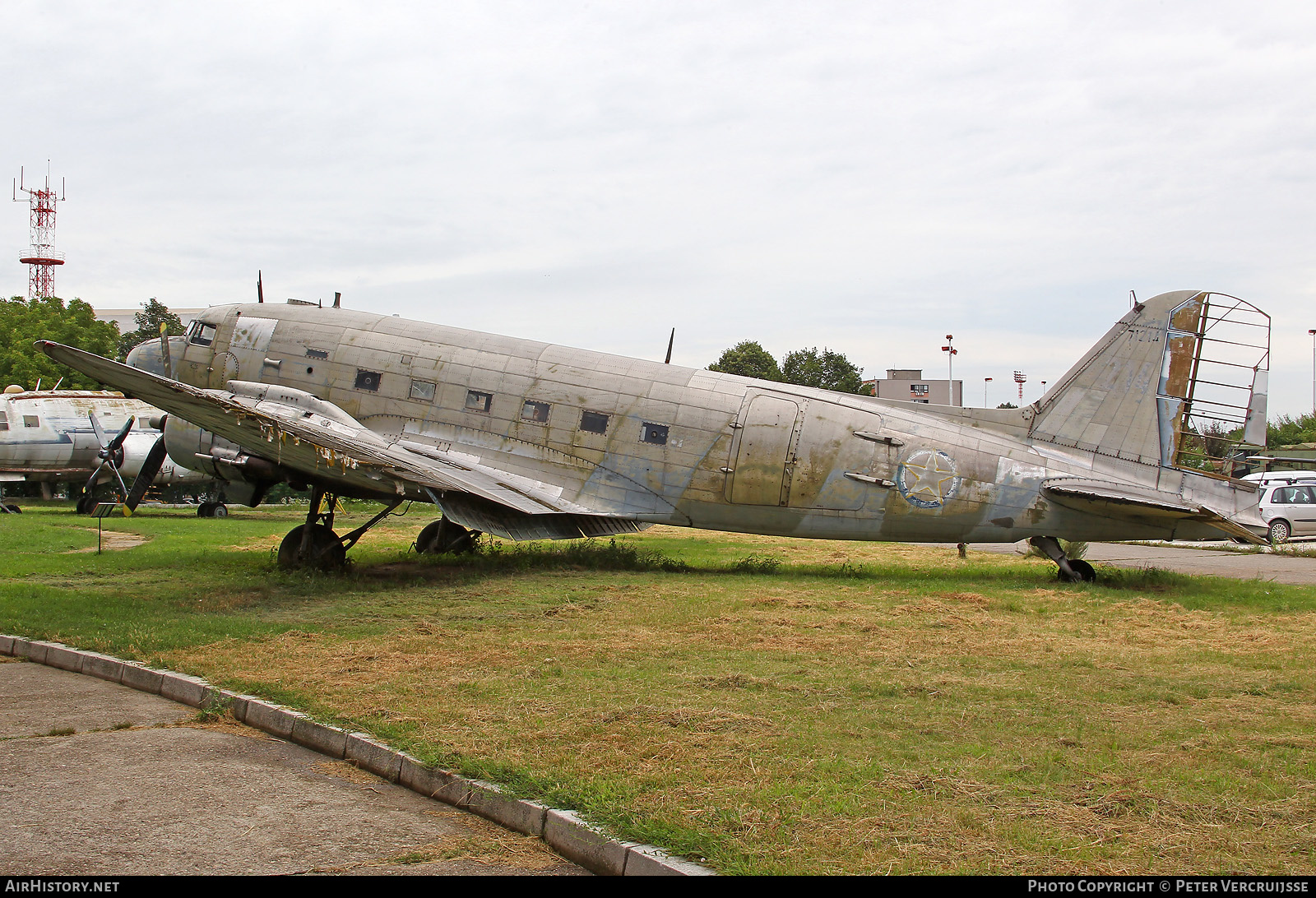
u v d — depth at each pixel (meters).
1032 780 5.16
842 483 14.81
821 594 12.52
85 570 13.93
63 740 6.03
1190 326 14.34
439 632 9.27
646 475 15.30
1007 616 11.07
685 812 4.60
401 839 4.60
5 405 31.03
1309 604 12.05
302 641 8.68
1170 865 4.10
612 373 15.77
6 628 9.02
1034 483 14.42
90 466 32.72
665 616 10.43
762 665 7.98
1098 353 14.77
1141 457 14.49
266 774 5.46
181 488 34.25
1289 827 4.52
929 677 7.68
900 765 5.39
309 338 16.58
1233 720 6.46
